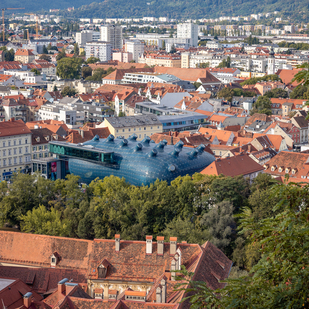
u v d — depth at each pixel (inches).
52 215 7042.3
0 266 4904.0
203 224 7194.9
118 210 7431.1
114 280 4650.6
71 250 5275.6
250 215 2018.9
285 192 1904.5
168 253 4719.5
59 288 4028.1
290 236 1811.0
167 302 3814.0
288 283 1841.8
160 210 7598.4
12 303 4067.4
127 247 4825.3
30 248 5374.0
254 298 1791.3
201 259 4517.7
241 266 6702.8
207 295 1873.8
